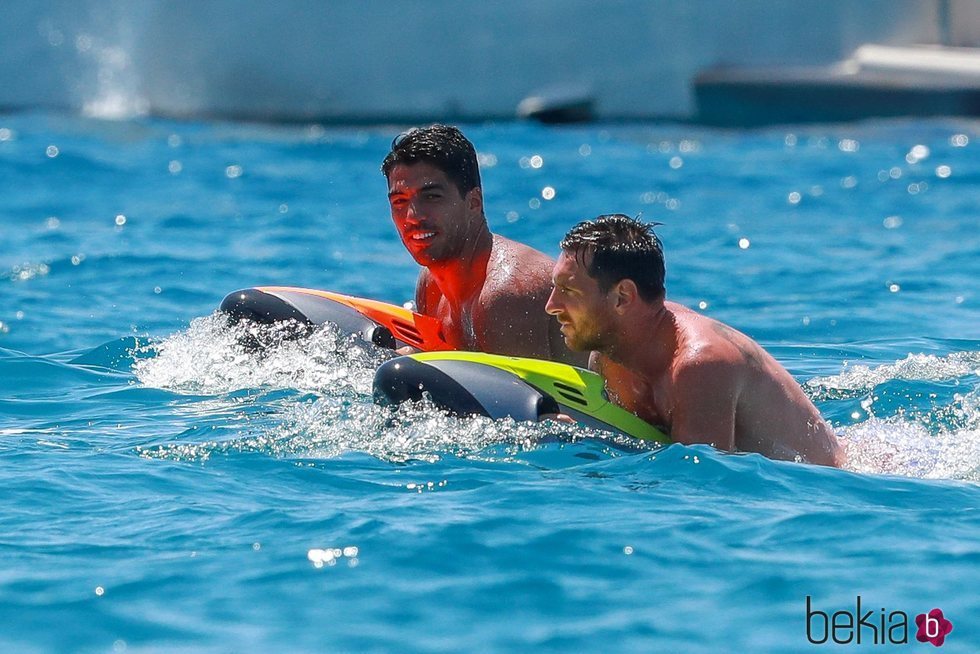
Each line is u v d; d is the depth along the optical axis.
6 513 14.12
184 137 67.75
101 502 14.59
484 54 74.25
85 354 23.67
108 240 39.38
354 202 48.94
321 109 74.81
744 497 14.77
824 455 17.05
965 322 28.75
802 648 10.83
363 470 15.91
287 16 74.44
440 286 21.64
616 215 17.03
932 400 20.25
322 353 21.44
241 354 22.03
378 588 11.98
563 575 12.32
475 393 17.25
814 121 72.31
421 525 13.56
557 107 73.44
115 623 11.24
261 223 43.62
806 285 33.50
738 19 74.38
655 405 17.30
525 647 10.83
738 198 50.06
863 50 74.12
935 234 41.81
